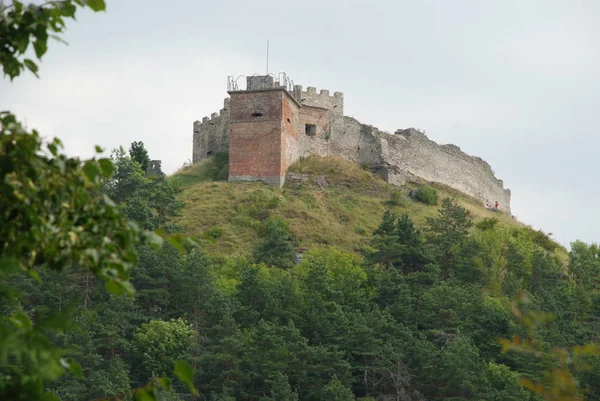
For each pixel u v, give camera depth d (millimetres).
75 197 11516
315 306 66062
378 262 81125
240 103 98250
